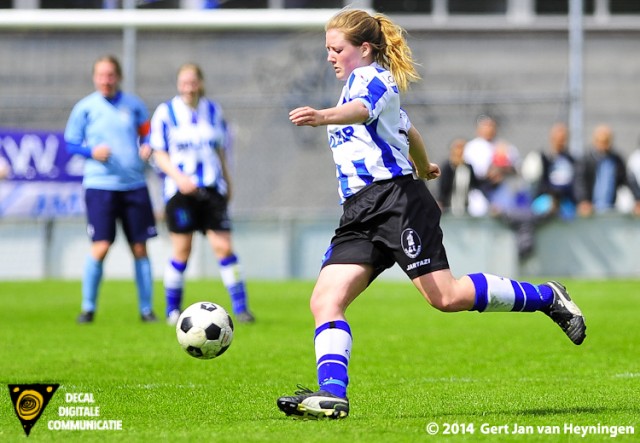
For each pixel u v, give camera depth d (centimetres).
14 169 5494
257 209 5597
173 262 3531
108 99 3588
